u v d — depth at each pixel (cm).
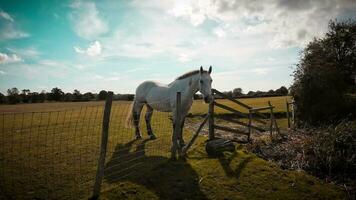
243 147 779
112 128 1241
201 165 586
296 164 612
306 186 486
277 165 611
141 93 928
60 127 1302
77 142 876
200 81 698
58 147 795
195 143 843
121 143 859
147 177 512
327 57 1705
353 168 550
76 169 571
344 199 441
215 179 507
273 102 2900
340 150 594
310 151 654
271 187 478
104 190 450
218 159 630
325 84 1229
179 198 431
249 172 545
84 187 468
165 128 1231
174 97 748
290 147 729
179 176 519
